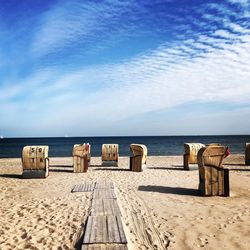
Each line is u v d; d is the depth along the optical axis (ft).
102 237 19.70
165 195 34.09
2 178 49.08
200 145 56.70
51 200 32.19
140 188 38.24
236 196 33.50
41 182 44.39
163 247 19.51
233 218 25.36
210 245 19.81
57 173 54.03
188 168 55.98
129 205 29.63
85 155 54.80
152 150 172.86
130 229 22.74
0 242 20.49
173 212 27.22
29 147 48.85
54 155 132.46
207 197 33.06
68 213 26.78
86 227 21.77
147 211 27.53
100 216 24.63
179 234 21.75
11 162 82.94
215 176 33.47
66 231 22.29
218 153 33.45
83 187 38.60
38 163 48.19
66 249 19.21
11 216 26.45
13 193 36.86
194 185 40.29
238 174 50.72
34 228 23.16
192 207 28.89
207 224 23.90
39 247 19.57
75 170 54.60
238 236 21.33
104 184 39.73
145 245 19.74
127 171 55.06
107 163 63.26
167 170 56.39
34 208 28.99
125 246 18.52
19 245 19.98
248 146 65.62
